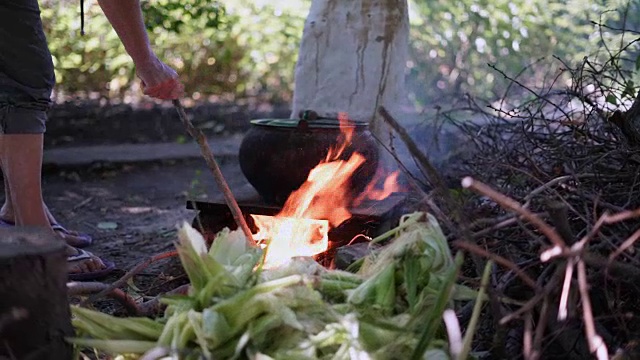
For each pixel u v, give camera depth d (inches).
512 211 83.7
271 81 337.7
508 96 230.7
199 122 300.8
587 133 109.4
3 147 129.2
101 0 118.3
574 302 75.4
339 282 80.4
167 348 72.8
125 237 173.9
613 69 138.6
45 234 78.4
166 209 200.5
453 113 225.3
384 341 75.0
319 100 169.8
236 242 83.8
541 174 106.0
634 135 103.3
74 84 318.7
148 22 282.4
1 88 126.9
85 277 133.2
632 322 84.8
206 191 218.7
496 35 295.4
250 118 307.9
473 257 85.4
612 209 90.2
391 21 167.2
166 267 129.0
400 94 171.9
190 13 286.8
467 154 172.7
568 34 293.1
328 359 74.0
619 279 79.8
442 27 298.7
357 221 118.6
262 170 123.1
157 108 310.5
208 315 72.9
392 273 77.7
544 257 67.9
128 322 78.3
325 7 169.2
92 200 208.8
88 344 75.6
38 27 128.8
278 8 333.4
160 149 261.4
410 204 128.8
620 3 219.6
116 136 278.1
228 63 336.2
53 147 260.1
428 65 291.7
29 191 130.4
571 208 85.2
